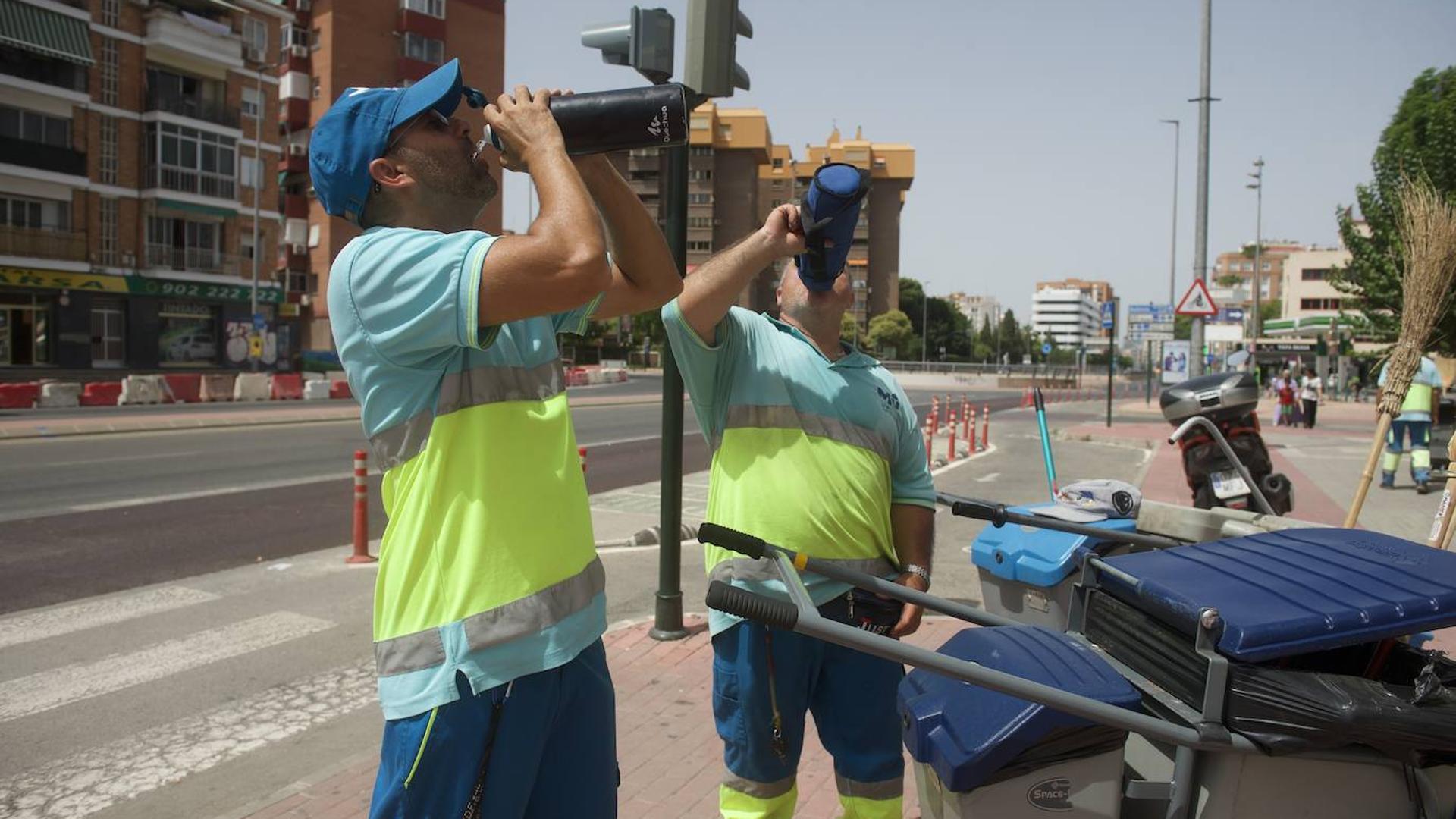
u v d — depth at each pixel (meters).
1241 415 5.15
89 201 36.38
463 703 1.55
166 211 38.53
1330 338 49.94
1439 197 4.06
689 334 2.52
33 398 24.33
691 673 4.78
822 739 2.62
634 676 4.74
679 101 1.69
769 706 2.45
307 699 4.68
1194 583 1.95
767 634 2.45
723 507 2.59
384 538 1.67
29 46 33.41
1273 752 1.71
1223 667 1.75
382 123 1.69
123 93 37.25
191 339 40.19
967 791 1.81
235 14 40.72
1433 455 14.36
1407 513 9.99
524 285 1.49
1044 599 3.59
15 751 4.07
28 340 35.03
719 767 3.69
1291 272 87.88
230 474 12.61
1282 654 1.73
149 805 3.59
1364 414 33.44
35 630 5.73
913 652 1.70
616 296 1.91
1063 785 1.81
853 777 2.54
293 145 50.22
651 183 89.00
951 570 7.39
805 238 2.39
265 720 4.43
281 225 50.38
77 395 25.33
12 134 34.12
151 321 38.41
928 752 1.93
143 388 26.94
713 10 4.68
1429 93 18.72
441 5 51.41
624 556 7.85
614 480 12.80
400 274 1.53
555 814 1.70
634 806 3.38
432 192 1.73
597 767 1.75
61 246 35.28
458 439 1.62
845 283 2.69
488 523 1.60
